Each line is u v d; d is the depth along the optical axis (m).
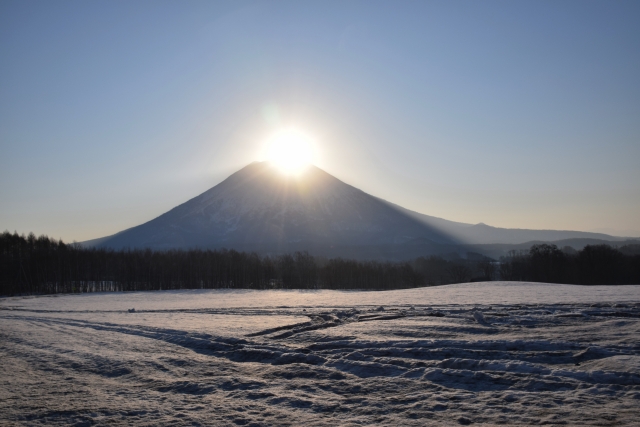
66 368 16.20
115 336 24.52
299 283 114.81
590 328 22.20
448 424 9.23
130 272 105.44
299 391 11.90
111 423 9.85
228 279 111.25
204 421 9.78
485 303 40.56
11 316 41.78
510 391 11.31
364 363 14.58
